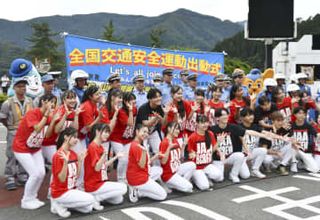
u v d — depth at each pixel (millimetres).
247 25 11422
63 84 10258
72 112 5754
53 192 4984
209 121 6895
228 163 6543
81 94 6496
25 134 5230
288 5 11148
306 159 7094
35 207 5312
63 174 4879
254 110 7301
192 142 6117
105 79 8688
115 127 6176
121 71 8977
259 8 11258
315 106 8305
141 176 5465
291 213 5109
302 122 7098
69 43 8234
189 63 10109
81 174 5535
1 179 6781
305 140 7102
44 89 6449
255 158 6719
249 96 7965
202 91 6902
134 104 6449
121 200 5422
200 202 5531
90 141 5477
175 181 5781
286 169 7070
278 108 7855
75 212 5156
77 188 5422
